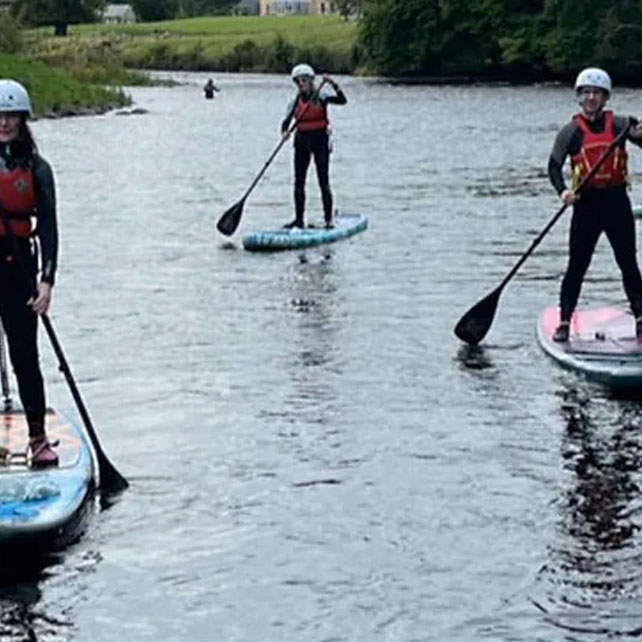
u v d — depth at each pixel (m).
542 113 50.62
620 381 10.08
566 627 6.28
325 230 17.59
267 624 6.37
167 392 10.18
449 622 6.36
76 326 12.51
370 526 7.52
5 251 7.77
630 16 74.69
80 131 41.66
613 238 10.78
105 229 19.16
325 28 102.56
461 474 8.31
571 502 7.81
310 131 17.41
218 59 96.06
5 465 7.96
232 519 7.64
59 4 104.69
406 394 10.06
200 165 29.62
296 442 8.95
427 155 32.62
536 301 13.47
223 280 14.84
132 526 7.53
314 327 12.34
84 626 6.36
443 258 16.25
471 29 81.31
